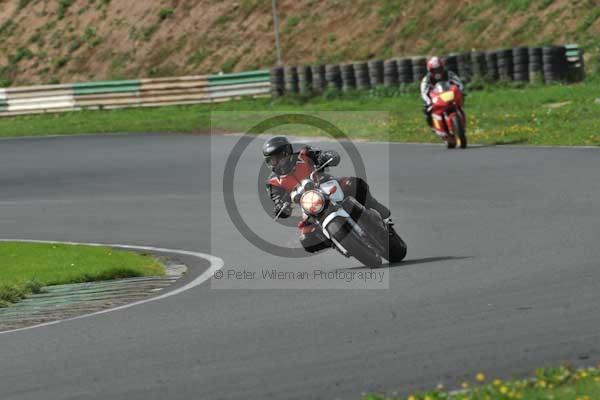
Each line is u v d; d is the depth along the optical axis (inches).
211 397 885.8
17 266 1788.9
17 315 1390.3
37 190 2933.1
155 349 1090.7
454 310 1165.1
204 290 1480.1
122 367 1018.1
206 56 6771.7
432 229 1856.5
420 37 6141.7
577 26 5629.9
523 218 1867.6
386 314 1175.0
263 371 959.6
